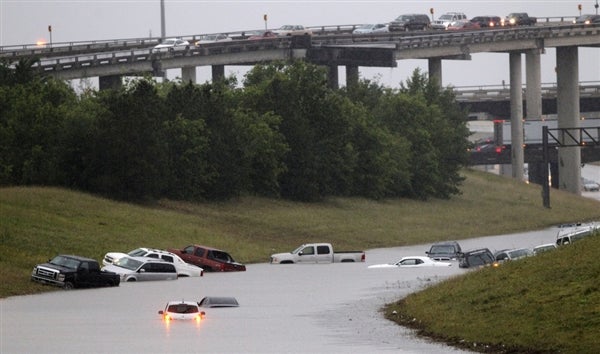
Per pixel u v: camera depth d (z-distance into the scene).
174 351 150.75
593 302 150.38
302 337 159.25
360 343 152.62
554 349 137.75
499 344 144.00
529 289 163.88
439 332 156.50
